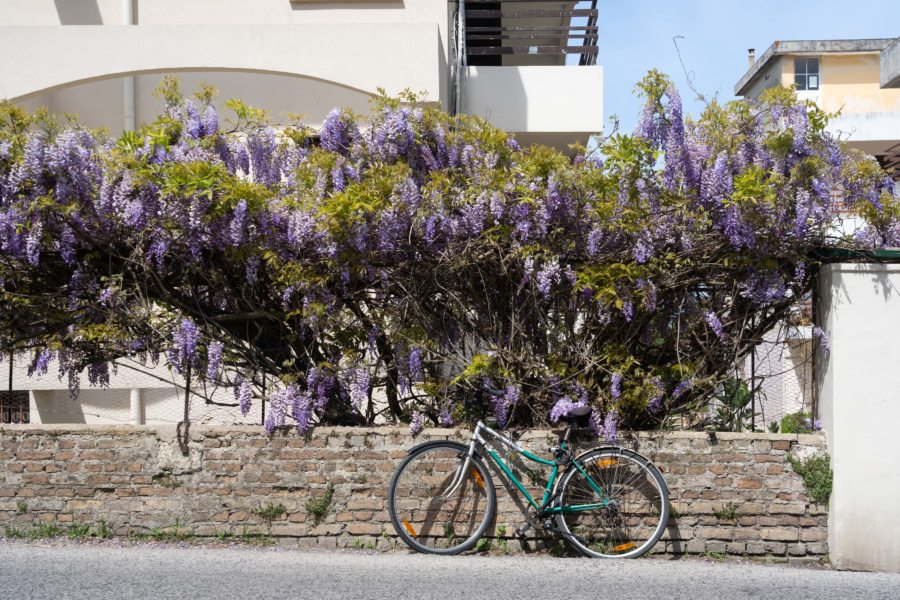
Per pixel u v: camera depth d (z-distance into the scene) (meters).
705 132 6.68
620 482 6.57
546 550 6.61
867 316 6.43
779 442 6.55
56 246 6.73
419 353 6.66
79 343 7.03
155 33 11.16
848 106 25.28
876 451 6.38
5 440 6.71
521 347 6.77
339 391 6.94
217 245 6.61
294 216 6.53
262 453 6.66
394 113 6.89
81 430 6.70
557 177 6.45
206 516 6.65
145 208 6.57
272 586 5.43
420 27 11.13
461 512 6.59
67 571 5.69
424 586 5.51
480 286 6.78
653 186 6.56
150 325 6.82
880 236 6.82
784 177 6.54
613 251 6.59
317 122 12.62
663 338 6.85
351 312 6.83
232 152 7.01
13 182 6.48
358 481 6.62
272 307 6.92
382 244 6.51
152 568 5.80
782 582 5.85
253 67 11.14
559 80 12.91
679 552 6.57
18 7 12.59
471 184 6.66
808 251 6.72
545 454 6.61
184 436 6.67
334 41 11.16
